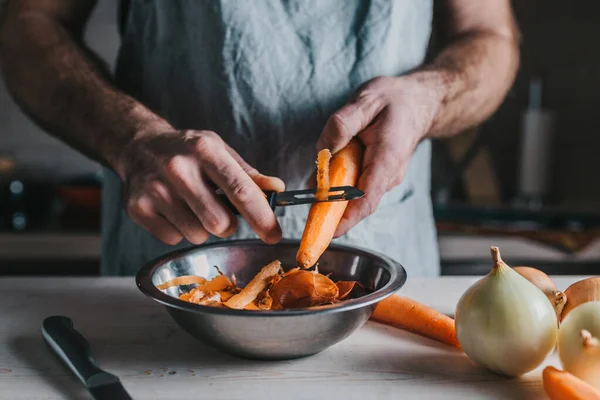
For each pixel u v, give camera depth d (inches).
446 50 38.8
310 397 22.3
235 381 23.3
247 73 35.0
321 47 35.1
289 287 25.7
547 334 22.3
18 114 90.6
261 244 29.9
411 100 30.4
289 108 35.6
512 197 89.4
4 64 38.0
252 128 35.8
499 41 39.8
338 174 26.6
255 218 24.2
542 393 22.5
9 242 73.6
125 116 31.7
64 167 92.3
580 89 90.7
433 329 26.4
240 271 29.6
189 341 26.6
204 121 36.7
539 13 90.7
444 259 65.2
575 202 89.0
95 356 25.2
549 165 90.0
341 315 22.9
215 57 35.1
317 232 24.7
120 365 24.5
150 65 37.9
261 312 21.8
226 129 35.9
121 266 40.5
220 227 25.5
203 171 25.6
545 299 22.7
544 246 64.8
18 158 91.6
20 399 22.1
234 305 24.9
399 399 22.1
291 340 23.1
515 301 22.3
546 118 87.7
